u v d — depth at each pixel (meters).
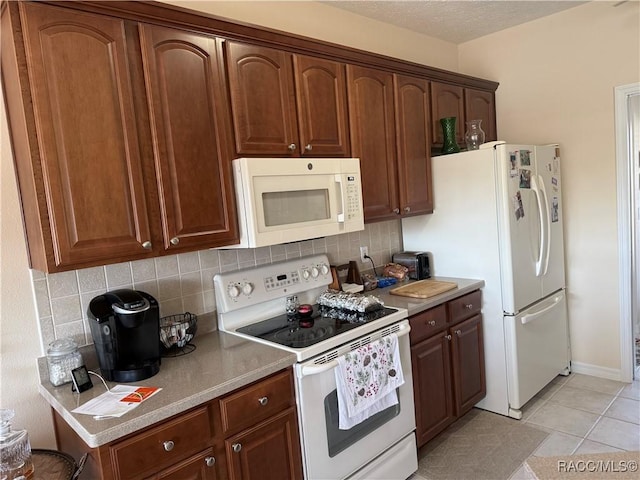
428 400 2.45
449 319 2.59
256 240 1.86
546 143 3.30
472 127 2.99
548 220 3.00
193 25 1.74
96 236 1.52
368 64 2.48
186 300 2.11
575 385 3.17
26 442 1.42
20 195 1.62
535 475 0.90
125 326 1.64
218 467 1.58
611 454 0.98
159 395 1.51
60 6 1.43
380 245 3.13
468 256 2.88
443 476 2.30
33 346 1.71
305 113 2.16
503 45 3.42
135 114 1.61
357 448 2.01
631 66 2.90
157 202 1.67
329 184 2.16
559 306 3.20
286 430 1.78
